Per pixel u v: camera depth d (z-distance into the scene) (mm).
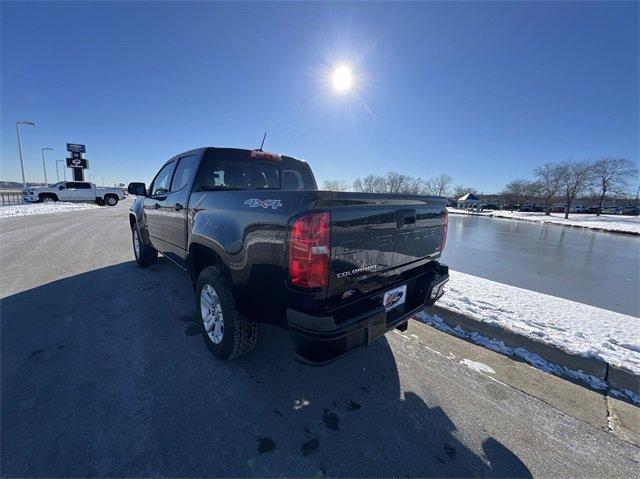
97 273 5039
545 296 4508
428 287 2561
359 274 2012
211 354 2713
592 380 2541
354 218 1922
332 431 1936
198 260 2990
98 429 1859
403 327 2543
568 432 1998
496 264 8484
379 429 1968
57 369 2436
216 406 2102
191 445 1781
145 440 1800
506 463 1760
